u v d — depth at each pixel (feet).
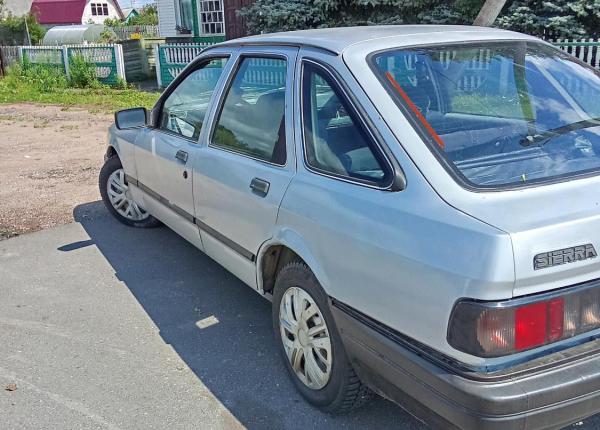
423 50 10.02
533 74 10.49
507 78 10.19
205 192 13.01
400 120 8.71
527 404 6.91
